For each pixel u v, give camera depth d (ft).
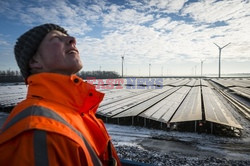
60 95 4.12
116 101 77.56
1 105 70.64
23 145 2.83
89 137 4.39
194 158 31.32
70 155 3.14
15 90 120.37
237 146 37.22
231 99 99.66
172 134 44.37
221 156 32.50
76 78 4.60
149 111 57.16
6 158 2.85
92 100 4.74
